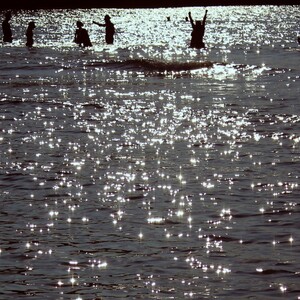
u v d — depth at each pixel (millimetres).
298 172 27828
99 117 40812
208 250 19547
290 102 45469
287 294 16828
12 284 17500
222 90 51719
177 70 65688
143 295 16844
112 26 99438
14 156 31078
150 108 43875
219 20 183250
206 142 33688
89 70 66250
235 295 16812
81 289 17203
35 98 48156
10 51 88000
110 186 26109
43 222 22047
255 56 80688
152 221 22031
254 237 20516
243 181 26562
